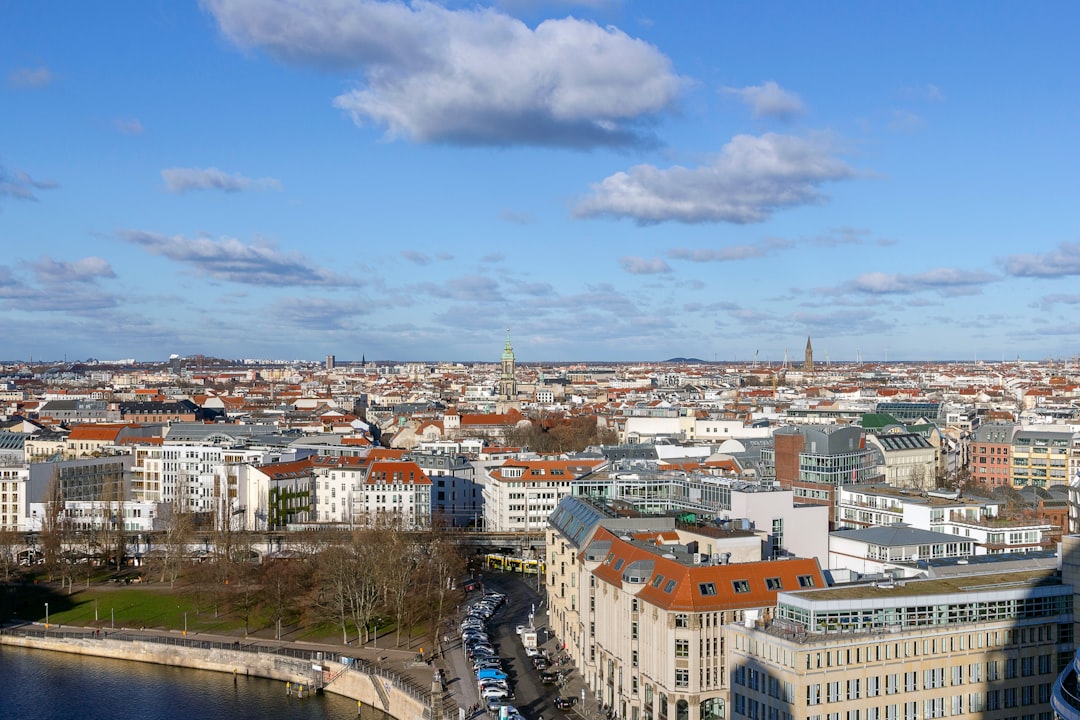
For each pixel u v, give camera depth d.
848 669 189.50
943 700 197.75
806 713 186.50
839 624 195.00
